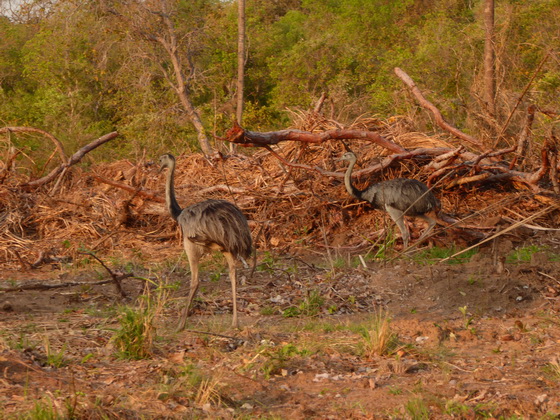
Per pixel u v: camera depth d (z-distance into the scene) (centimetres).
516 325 834
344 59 3091
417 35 3086
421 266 1110
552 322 849
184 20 3112
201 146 2489
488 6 2159
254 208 1428
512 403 557
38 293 969
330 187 1434
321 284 1025
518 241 1280
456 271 1057
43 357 666
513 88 1788
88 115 3030
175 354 685
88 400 538
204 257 1210
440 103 1917
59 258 1231
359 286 1027
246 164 1559
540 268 1038
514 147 1319
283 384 626
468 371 665
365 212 1395
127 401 555
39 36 3231
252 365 662
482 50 2308
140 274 1090
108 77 3128
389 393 595
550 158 1346
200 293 985
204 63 3350
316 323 862
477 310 927
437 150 1388
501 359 699
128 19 2989
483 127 1591
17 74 3631
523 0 2564
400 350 721
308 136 1273
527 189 1414
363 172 1383
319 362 689
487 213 1340
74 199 1502
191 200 1435
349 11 4009
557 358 689
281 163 1456
